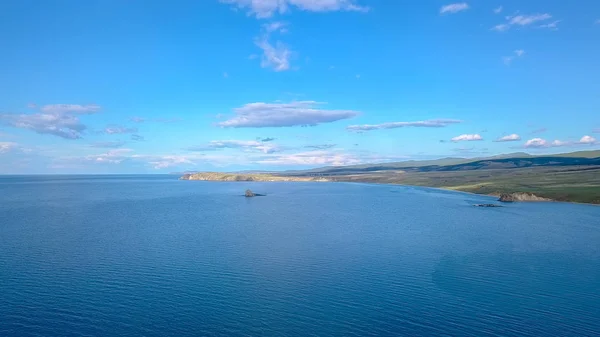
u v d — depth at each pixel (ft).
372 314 141.18
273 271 189.88
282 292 162.09
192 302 151.43
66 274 183.73
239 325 132.57
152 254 221.66
